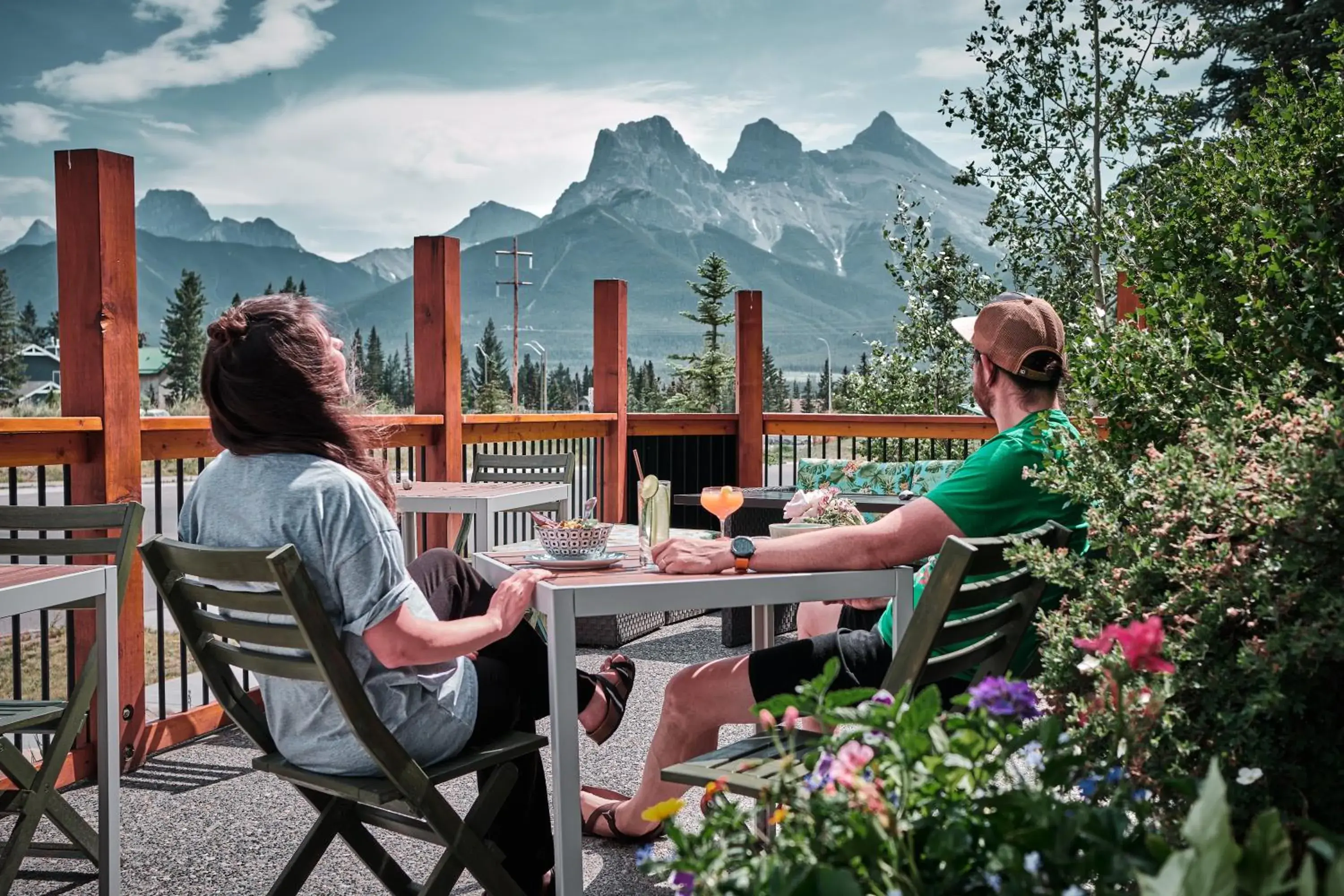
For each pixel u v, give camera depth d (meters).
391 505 2.15
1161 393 2.35
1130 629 1.29
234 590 1.97
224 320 2.02
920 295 14.45
